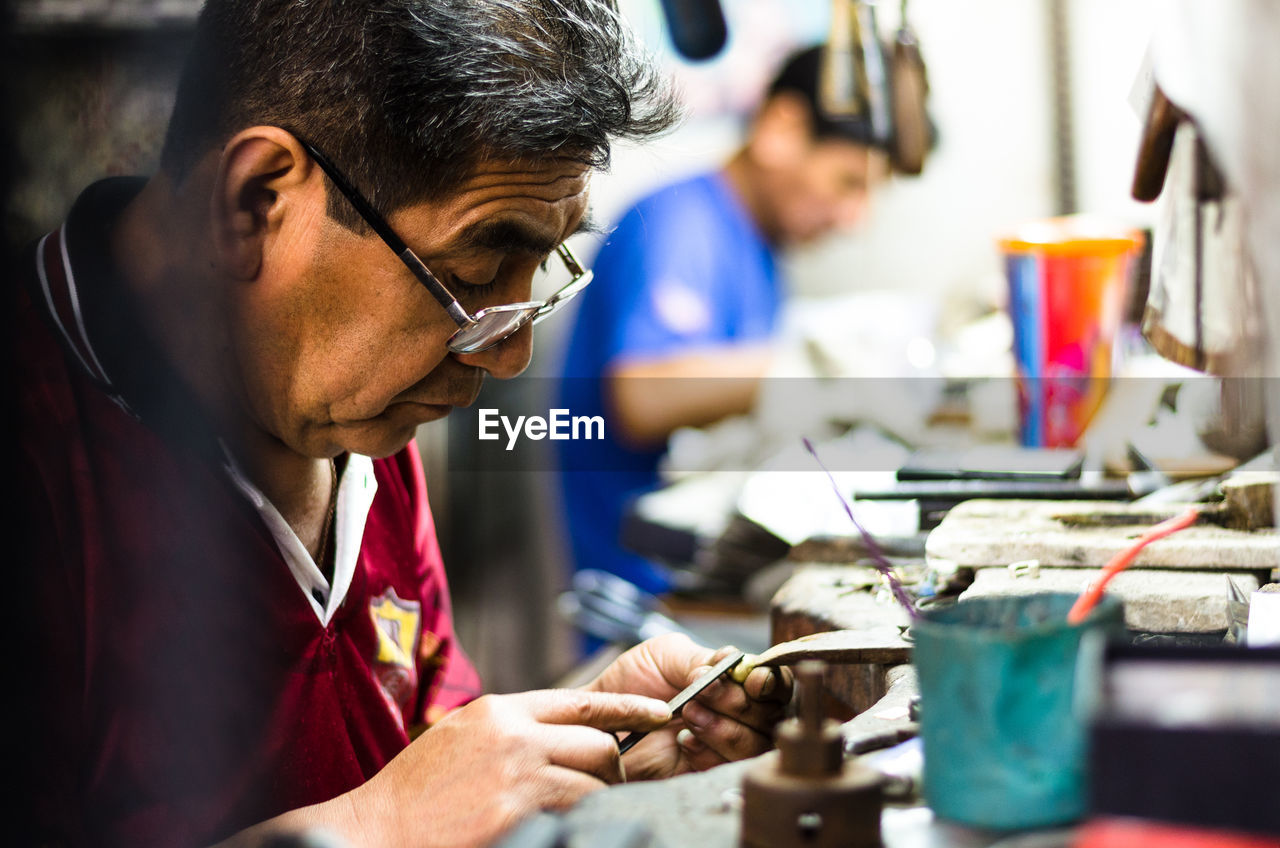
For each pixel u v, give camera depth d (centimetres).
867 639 95
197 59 96
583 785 85
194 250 98
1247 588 96
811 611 109
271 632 104
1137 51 343
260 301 96
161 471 99
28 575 91
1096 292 150
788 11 347
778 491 228
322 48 89
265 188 93
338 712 109
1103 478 135
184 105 97
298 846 50
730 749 98
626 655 113
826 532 138
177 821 97
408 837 84
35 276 99
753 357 266
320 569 115
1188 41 82
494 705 91
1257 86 68
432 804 85
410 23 87
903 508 143
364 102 88
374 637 120
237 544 103
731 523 232
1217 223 100
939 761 58
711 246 273
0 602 89
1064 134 353
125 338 100
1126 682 50
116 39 108
